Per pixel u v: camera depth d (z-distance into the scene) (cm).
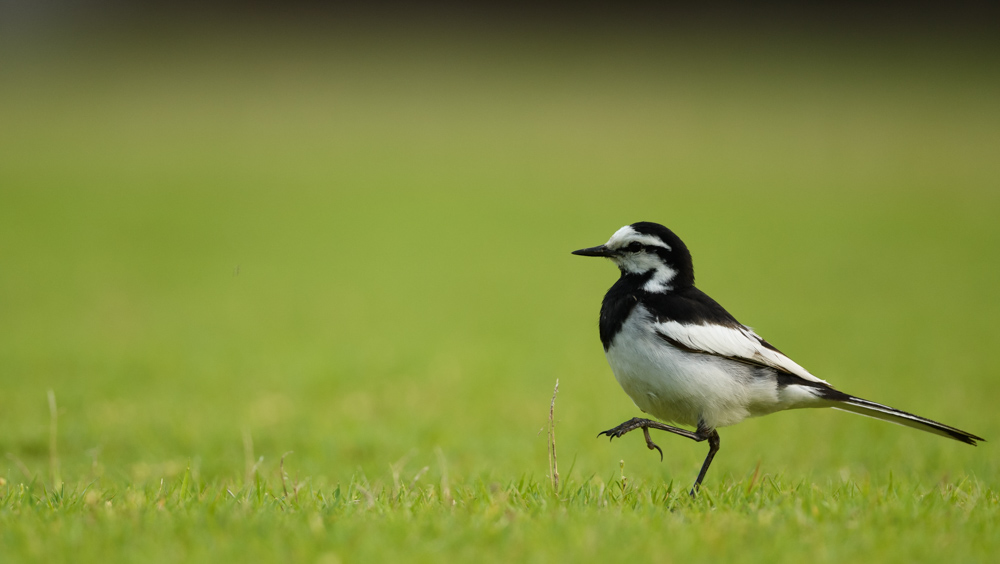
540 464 981
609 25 8675
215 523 548
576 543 512
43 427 1091
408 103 6806
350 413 1259
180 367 1532
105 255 2833
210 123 6044
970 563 495
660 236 735
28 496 623
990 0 8325
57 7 8756
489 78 7481
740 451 1069
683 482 834
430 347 1784
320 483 812
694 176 4662
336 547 510
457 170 4875
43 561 488
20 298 2197
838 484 718
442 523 554
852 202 3978
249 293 2377
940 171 4622
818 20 8406
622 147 5478
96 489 727
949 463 967
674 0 8950
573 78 7444
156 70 7581
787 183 4459
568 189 4366
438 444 1100
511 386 1460
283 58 8000
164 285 2438
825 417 1266
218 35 8519
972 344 1836
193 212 3669
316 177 4600
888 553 506
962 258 2933
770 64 7506
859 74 7112
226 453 1036
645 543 516
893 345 1817
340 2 9075
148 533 529
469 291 2498
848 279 2605
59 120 5947
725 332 693
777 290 2445
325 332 1923
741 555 504
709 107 6494
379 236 3362
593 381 1509
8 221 3316
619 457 1034
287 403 1309
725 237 3291
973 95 6397
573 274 2802
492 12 8988
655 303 702
